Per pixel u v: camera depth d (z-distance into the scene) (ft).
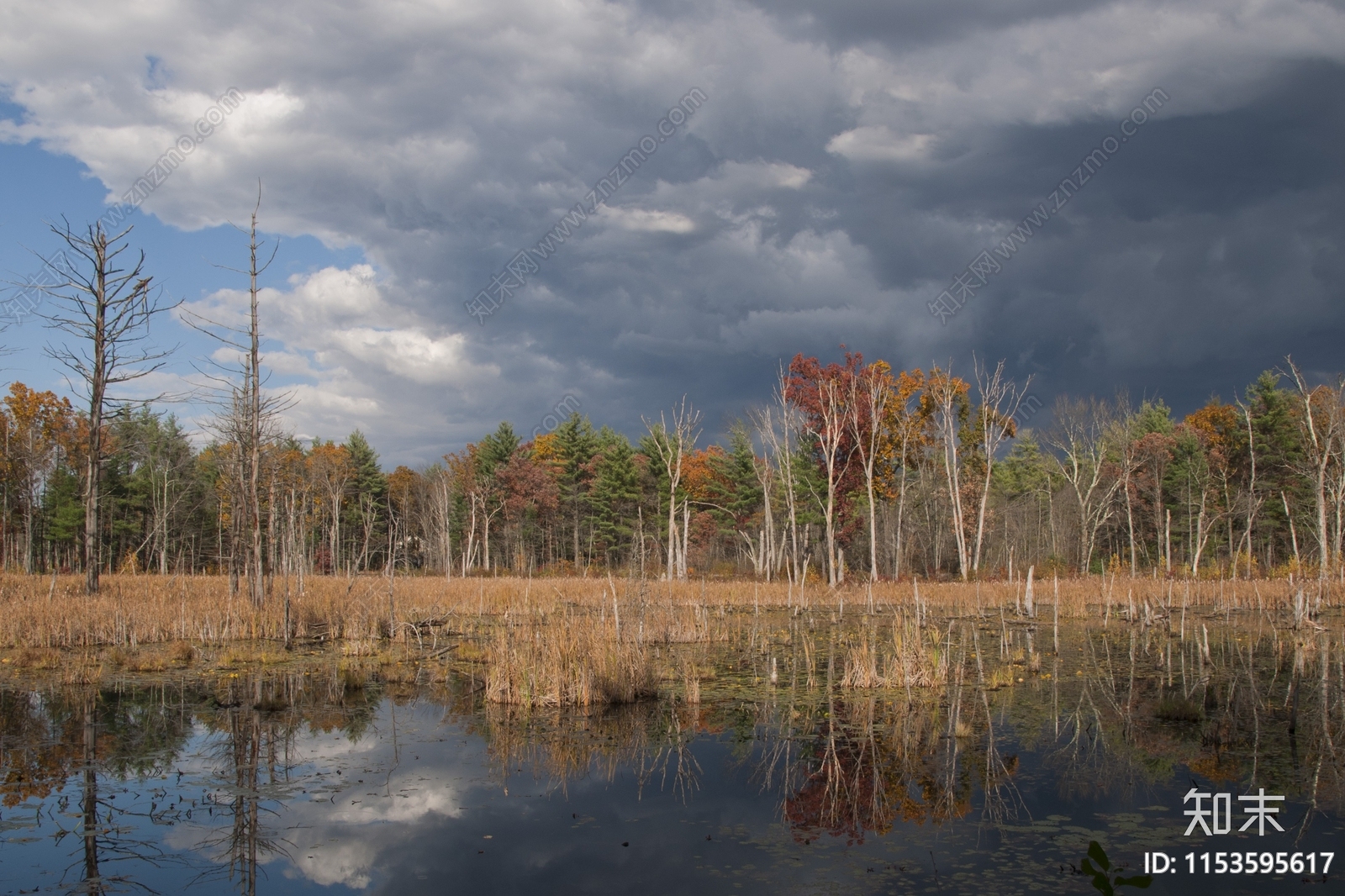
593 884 22.25
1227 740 36.01
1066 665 56.39
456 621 83.82
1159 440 172.24
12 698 46.01
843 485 168.45
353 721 41.01
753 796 29.53
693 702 44.45
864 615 92.02
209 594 89.25
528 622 69.10
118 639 66.90
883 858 23.75
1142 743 35.73
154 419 201.77
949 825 26.40
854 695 46.70
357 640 64.08
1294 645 65.98
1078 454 182.09
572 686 44.75
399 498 239.09
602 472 208.54
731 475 210.18
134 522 194.29
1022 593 112.88
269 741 37.37
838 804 28.53
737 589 120.37
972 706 43.42
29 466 144.46
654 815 27.66
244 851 24.82
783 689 48.57
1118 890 21.42
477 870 23.29
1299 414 148.87
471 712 43.06
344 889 22.11
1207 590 112.57
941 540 196.65
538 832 26.27
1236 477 181.78
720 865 23.45
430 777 31.89
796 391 161.89
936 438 174.40
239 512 93.66
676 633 69.97
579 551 225.76
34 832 26.32
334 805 28.86
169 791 30.42
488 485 209.46
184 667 56.44
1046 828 26.07
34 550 185.88
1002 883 21.94
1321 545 122.01
